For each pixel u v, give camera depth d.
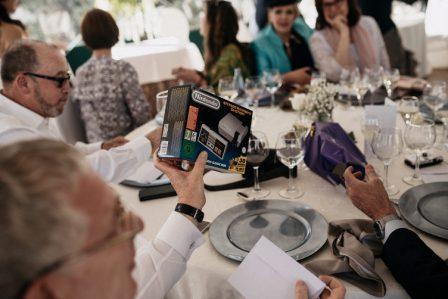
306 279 0.85
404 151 1.54
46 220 0.43
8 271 0.42
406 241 0.93
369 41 2.99
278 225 1.12
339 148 1.31
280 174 1.43
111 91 2.51
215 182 1.43
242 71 2.99
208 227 1.16
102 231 0.50
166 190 1.37
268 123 2.01
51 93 1.61
